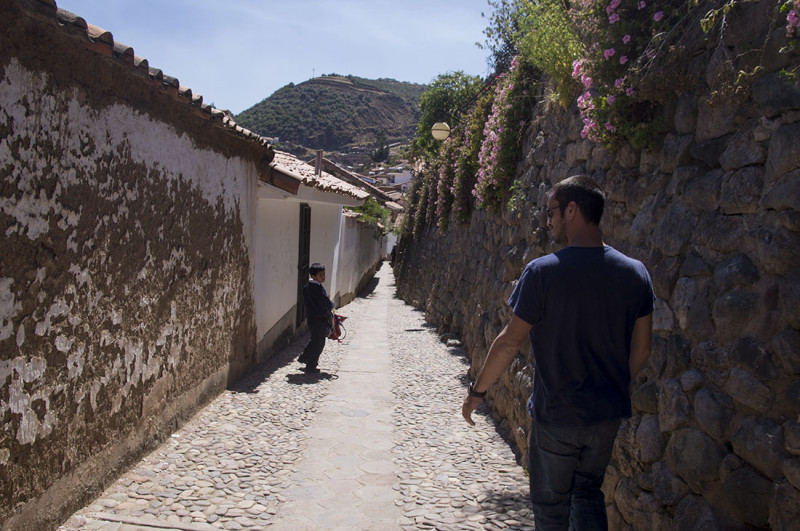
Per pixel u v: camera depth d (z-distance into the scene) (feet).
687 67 10.16
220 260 20.35
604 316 7.58
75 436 11.43
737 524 7.29
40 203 10.06
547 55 16.43
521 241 20.44
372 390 22.89
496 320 21.76
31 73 9.71
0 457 9.16
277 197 26.12
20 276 9.59
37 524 10.21
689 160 10.03
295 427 17.87
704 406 8.06
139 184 13.93
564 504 7.90
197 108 15.87
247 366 24.50
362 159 415.85
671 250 9.84
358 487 13.62
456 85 79.77
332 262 50.08
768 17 8.31
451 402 21.43
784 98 7.70
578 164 15.83
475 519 12.00
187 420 17.66
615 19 11.78
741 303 7.80
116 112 12.71
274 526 11.55
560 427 7.64
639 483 9.59
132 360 13.80
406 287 71.97
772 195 7.61
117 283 12.95
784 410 6.88
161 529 11.07
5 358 9.27
